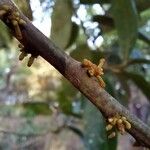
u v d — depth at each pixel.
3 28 0.24
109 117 0.14
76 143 0.74
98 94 0.14
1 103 0.60
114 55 0.37
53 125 0.45
